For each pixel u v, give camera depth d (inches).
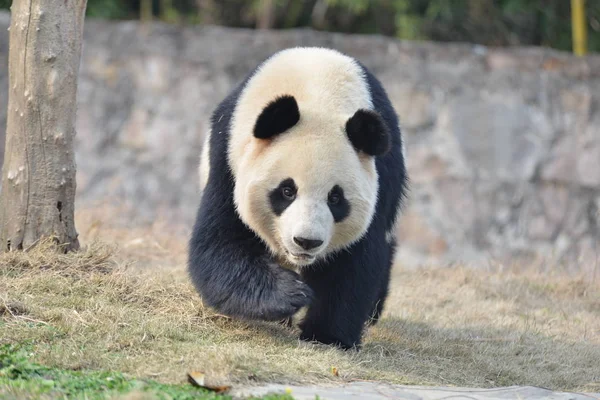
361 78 538.0
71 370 433.4
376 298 599.2
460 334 608.4
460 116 1203.2
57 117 590.6
